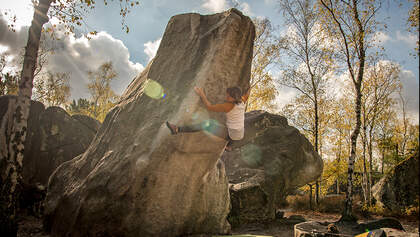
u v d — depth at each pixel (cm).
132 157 552
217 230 710
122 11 781
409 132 1922
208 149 561
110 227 541
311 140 2045
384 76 1759
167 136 529
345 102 2006
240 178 1206
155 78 630
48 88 2523
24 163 970
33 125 1038
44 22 649
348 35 1352
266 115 1434
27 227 706
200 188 637
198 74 548
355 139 1259
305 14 1812
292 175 1267
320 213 1612
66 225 590
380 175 2573
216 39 570
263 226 986
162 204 568
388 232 509
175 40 649
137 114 623
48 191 714
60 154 1047
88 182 588
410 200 1423
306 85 1912
